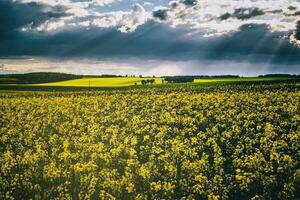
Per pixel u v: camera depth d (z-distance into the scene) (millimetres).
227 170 21969
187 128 31984
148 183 20156
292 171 20672
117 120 39531
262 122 34844
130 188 18656
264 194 17672
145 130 32938
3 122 41188
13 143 30859
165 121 36281
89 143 28125
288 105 41812
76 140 29703
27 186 19859
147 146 26359
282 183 19219
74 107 50625
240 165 21500
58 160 24844
